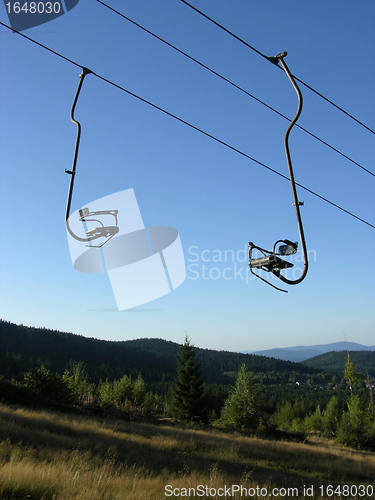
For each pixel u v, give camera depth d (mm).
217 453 18953
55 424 17844
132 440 17812
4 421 15273
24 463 9258
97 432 18000
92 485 8289
